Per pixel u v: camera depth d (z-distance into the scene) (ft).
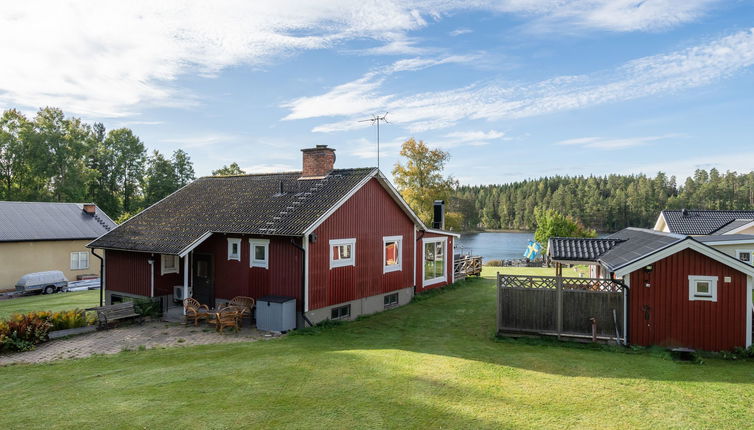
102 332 49.55
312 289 50.88
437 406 26.63
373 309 61.16
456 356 38.42
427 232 75.31
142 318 54.65
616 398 28.30
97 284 111.86
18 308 73.97
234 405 26.66
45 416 25.39
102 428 23.65
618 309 43.06
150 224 65.51
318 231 51.70
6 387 31.76
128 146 212.64
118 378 32.81
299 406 26.53
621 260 46.21
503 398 28.09
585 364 36.06
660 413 25.96
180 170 212.64
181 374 33.24
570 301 44.39
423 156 165.27
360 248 58.95
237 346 42.73
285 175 68.85
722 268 39.55
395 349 41.11
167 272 61.31
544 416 25.36
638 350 40.55
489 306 64.08
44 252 112.78
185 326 52.19
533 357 38.24
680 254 40.40
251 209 59.21
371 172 59.31
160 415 25.21
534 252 143.02
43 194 176.86
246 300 53.83
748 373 34.24
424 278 74.74
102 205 200.44
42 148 170.50
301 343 43.70
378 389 29.48
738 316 39.22
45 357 40.55
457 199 222.48
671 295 40.73
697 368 35.53
